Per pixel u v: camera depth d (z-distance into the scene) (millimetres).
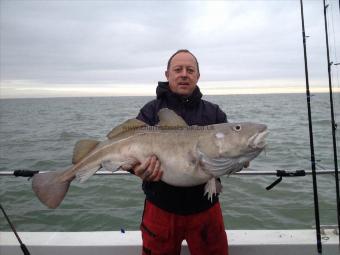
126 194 8039
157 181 2803
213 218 2918
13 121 34781
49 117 40906
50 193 2750
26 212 7180
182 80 2949
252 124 2615
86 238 3604
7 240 3607
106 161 2762
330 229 3641
